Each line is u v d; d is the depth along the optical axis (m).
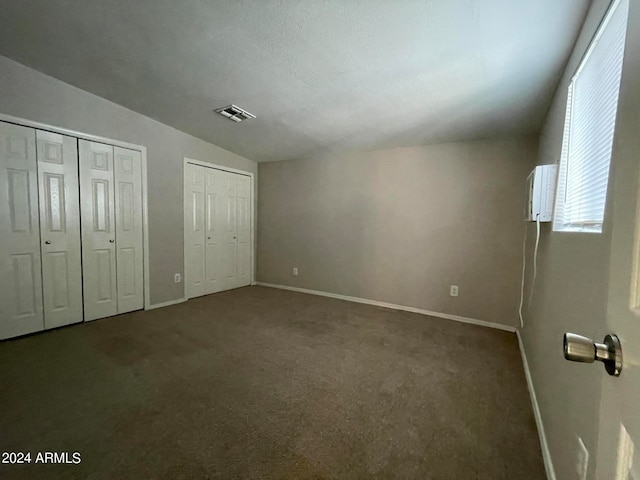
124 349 2.45
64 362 2.21
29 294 2.63
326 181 4.28
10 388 1.87
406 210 3.68
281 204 4.70
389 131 3.19
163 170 3.57
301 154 4.29
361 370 2.20
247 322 3.17
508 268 3.12
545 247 1.94
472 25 1.61
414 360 2.38
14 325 2.57
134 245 3.36
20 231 2.56
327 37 1.82
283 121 3.16
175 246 3.78
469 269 3.32
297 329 3.00
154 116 3.33
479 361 2.38
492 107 2.49
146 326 2.97
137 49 2.13
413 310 3.66
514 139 3.06
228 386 1.95
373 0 1.52
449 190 3.40
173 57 2.18
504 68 1.95
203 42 1.99
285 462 1.35
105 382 1.96
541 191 1.85
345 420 1.64
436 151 3.47
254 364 2.26
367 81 2.29
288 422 1.62
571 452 1.09
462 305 3.36
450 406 1.79
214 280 4.33
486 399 1.87
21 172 2.54
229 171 4.42
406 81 2.24
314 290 4.46
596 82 1.25
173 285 3.78
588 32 1.35
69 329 2.82
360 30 1.74
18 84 2.46
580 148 1.45
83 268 2.97
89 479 1.24
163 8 1.72
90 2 1.74
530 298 2.43
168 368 2.16
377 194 3.87
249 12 1.69
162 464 1.32
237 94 2.66
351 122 3.06
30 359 2.24
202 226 4.11
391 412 1.72
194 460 1.35
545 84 2.05
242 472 1.29
